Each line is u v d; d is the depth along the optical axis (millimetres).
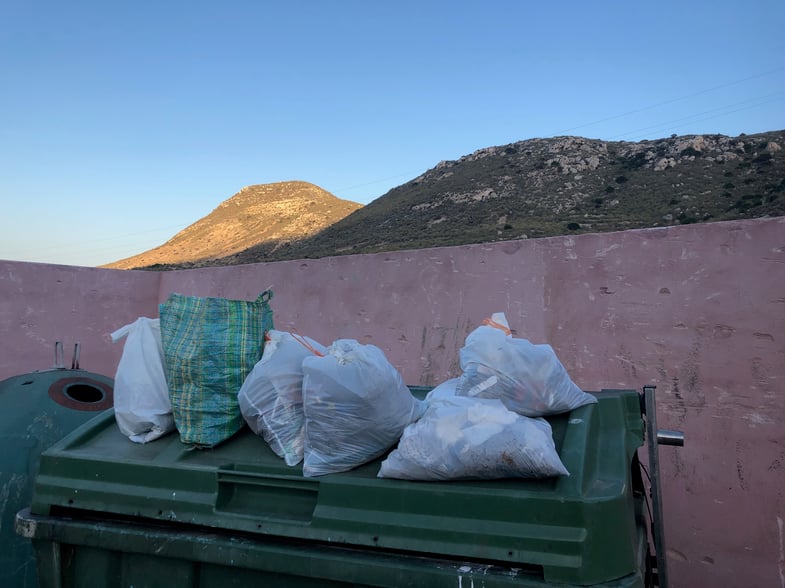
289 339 2877
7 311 7070
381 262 6254
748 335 4176
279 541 2281
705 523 4203
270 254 118000
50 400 3766
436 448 2201
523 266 5316
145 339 3043
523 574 1971
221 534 2371
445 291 5785
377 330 6184
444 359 5691
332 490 2291
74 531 2557
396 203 104062
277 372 2703
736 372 4199
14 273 7152
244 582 2287
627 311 4719
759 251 4184
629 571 1987
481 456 2145
